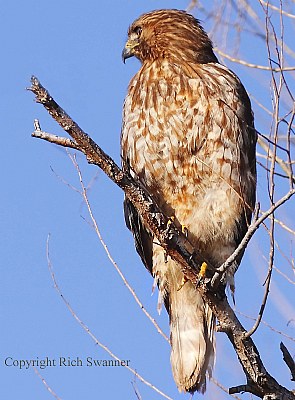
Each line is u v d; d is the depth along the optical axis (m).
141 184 10.73
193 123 10.45
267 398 8.34
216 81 10.55
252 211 9.86
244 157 10.61
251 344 8.41
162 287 11.38
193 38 11.27
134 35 11.66
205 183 10.66
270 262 7.81
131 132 10.82
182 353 10.99
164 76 10.74
